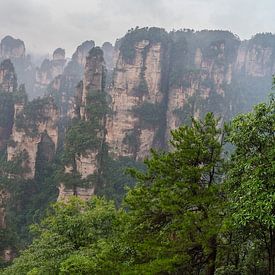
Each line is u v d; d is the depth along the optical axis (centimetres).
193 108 15688
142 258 2138
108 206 3003
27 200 11200
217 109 16588
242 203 1822
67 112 18100
